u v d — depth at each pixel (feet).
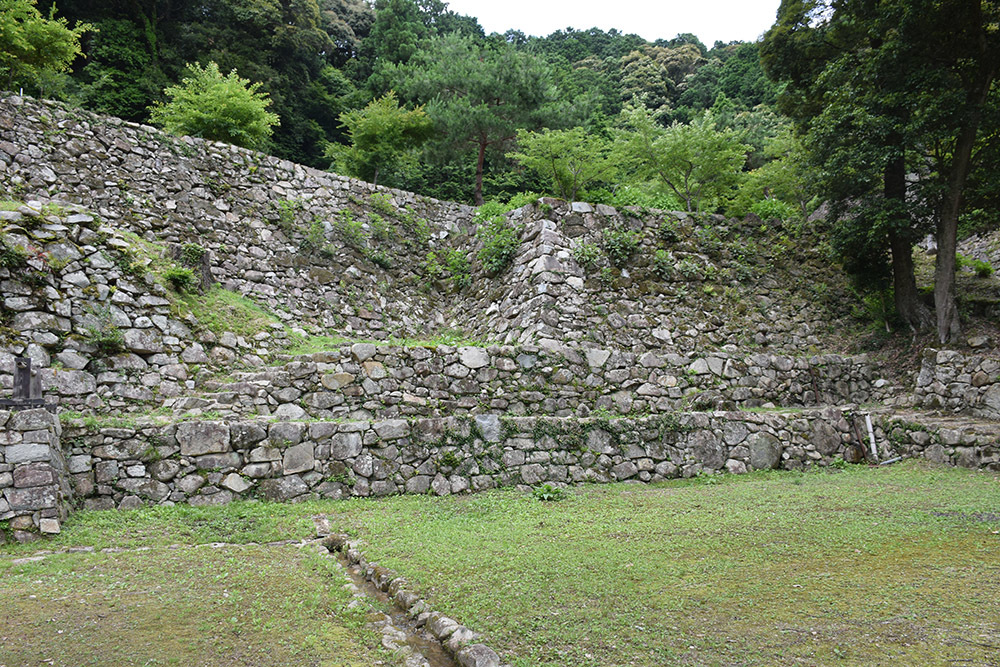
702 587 14.02
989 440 28.45
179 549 16.85
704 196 57.57
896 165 39.65
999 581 14.08
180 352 28.53
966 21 33.53
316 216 42.70
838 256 41.73
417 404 28.71
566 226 38.75
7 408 17.42
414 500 22.98
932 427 30.86
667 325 38.47
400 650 11.48
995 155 36.24
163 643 11.30
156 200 36.78
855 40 41.24
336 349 31.24
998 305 39.45
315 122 91.04
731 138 53.52
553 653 11.09
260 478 21.89
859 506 21.47
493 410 30.12
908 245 40.52
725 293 41.45
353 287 41.81
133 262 28.43
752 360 36.96
